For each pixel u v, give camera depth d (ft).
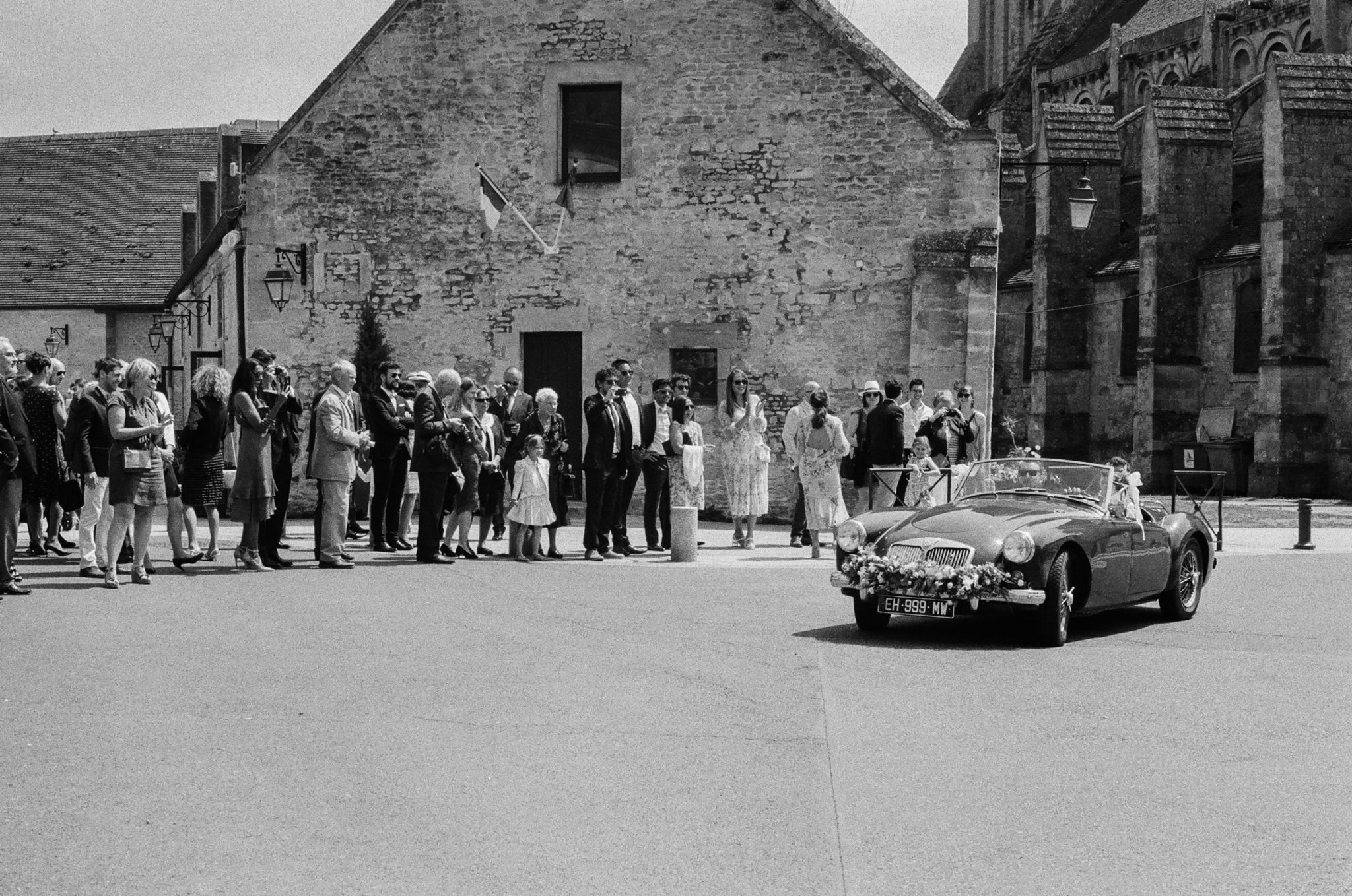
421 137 82.38
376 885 18.95
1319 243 145.59
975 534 40.68
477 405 61.00
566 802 22.97
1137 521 44.68
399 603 44.78
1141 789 24.40
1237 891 19.16
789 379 78.89
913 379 68.85
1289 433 144.56
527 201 81.46
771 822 22.03
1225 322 162.81
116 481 47.21
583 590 49.08
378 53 82.64
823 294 78.48
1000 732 28.48
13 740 26.63
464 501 59.21
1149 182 168.04
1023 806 23.26
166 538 67.97
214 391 53.98
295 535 71.05
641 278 80.38
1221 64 203.82
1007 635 42.14
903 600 40.22
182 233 198.80
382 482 61.21
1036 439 187.32
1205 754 26.91
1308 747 27.58
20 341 197.88
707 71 79.36
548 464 60.44
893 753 26.55
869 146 77.71
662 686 32.40
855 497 77.87
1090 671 35.70
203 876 19.30
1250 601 50.37
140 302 193.57
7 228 205.87
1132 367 179.22
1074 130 187.21
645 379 80.48
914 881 19.36
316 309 83.41
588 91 81.41
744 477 65.57
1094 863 20.31
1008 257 201.16
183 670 33.40
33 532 58.03
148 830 21.27
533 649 36.99
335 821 21.81
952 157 76.74
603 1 80.38
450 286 82.28
